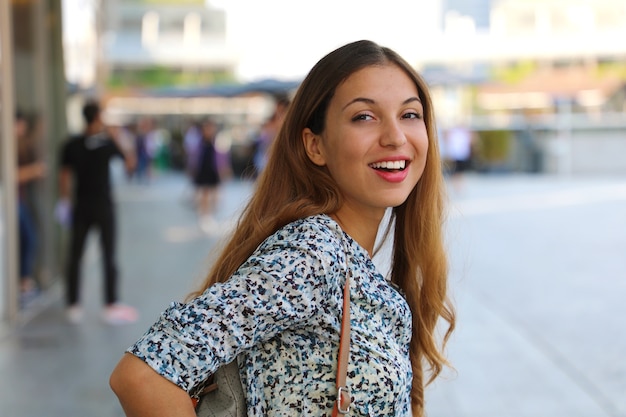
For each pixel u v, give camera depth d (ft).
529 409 15.42
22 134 23.82
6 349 19.86
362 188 5.46
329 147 5.55
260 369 5.04
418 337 6.56
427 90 5.82
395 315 5.32
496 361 18.52
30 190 24.70
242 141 91.09
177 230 45.03
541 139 81.92
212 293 4.73
